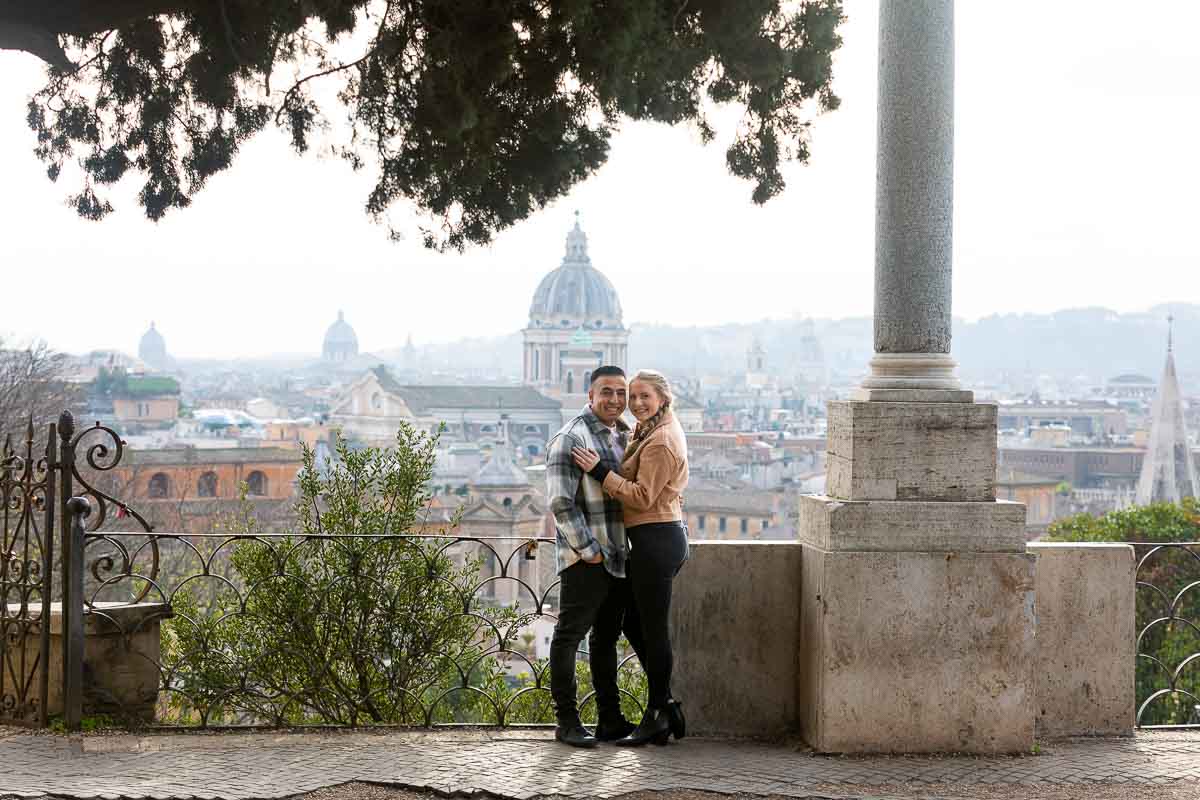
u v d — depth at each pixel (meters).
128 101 10.02
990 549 5.83
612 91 8.61
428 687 7.42
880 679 5.80
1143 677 22.78
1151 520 34.75
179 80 9.97
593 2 8.45
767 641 6.21
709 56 9.41
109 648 6.42
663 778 5.42
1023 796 5.24
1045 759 5.77
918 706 5.82
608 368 5.93
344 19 8.99
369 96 9.48
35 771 5.43
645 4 8.45
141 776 5.37
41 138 10.14
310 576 7.32
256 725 6.33
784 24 9.48
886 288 6.00
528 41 8.65
